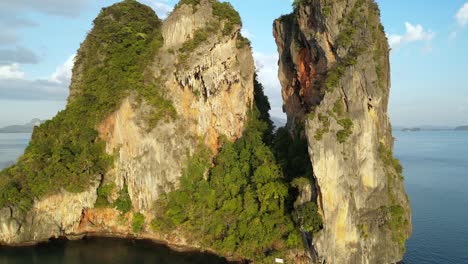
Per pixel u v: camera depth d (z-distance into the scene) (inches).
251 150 2883.9
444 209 3651.6
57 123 3211.1
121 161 2925.7
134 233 2822.3
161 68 3004.4
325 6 2415.1
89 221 2950.3
